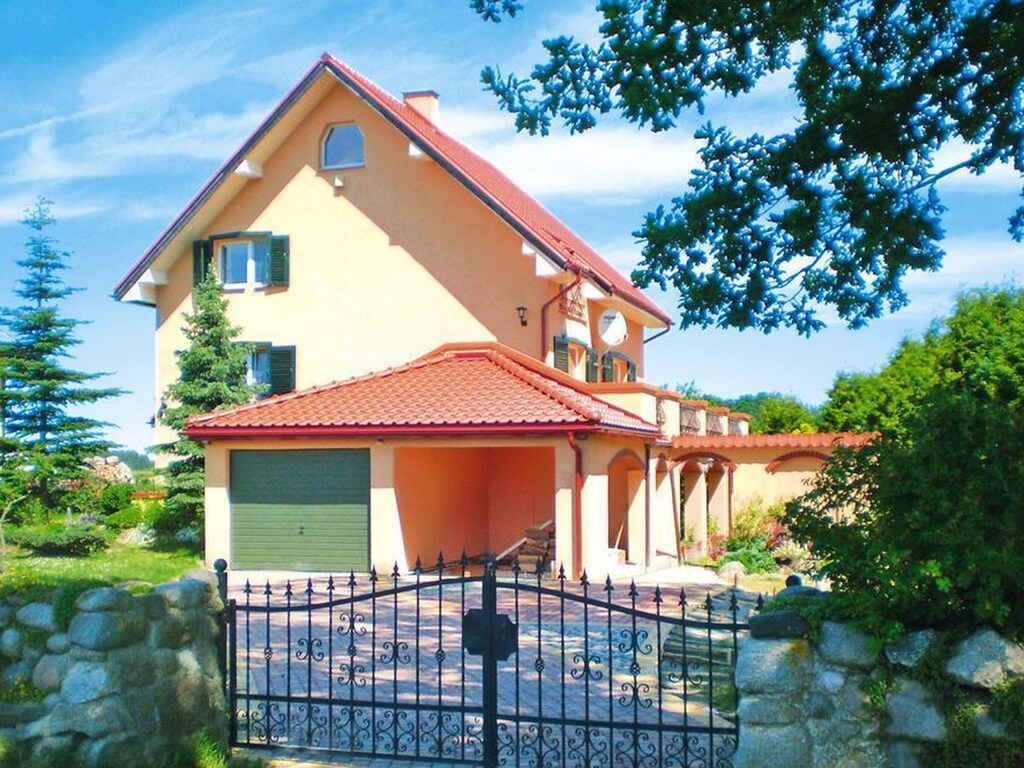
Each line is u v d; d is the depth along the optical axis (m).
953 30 10.50
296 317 25.83
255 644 12.60
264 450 21.47
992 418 6.22
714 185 10.97
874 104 10.45
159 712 7.34
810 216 10.78
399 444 20.41
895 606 6.45
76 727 6.86
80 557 23.03
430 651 12.09
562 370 24.81
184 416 24.52
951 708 6.20
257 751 8.19
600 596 16.72
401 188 25.20
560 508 19.31
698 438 25.94
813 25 10.61
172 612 7.62
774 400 37.16
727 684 10.18
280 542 21.28
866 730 6.38
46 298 25.98
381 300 25.19
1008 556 5.99
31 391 25.25
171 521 25.48
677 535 26.12
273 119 25.28
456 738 8.47
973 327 28.20
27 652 7.15
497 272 24.33
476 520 24.23
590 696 9.93
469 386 21.34
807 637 6.62
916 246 10.69
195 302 25.34
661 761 7.23
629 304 28.86
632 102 10.39
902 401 27.23
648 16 10.30
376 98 24.70
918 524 6.23
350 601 8.07
